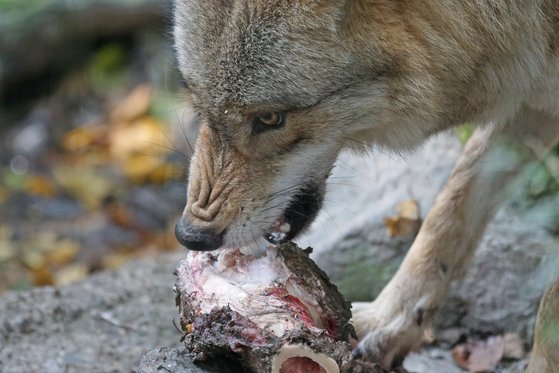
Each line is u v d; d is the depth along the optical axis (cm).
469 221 939
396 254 1064
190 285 782
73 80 2008
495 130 922
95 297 1134
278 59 788
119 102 1945
